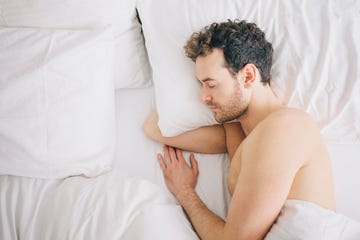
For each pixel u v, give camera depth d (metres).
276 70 0.95
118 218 0.79
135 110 1.09
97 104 0.96
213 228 0.81
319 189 0.75
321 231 0.67
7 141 0.86
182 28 0.97
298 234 0.68
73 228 0.78
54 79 0.90
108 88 0.99
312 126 0.78
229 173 0.89
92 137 0.94
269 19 0.95
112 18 1.00
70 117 0.91
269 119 0.77
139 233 0.77
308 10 0.95
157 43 0.99
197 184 0.99
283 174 0.70
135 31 1.08
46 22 0.97
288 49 0.94
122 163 1.01
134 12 1.05
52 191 0.87
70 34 0.95
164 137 1.01
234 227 0.72
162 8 1.00
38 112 0.88
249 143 0.77
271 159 0.71
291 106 0.96
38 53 0.92
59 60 0.91
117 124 1.07
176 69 0.95
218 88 0.83
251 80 0.82
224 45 0.81
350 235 0.69
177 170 0.99
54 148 0.89
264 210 0.69
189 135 1.00
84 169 0.92
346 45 0.92
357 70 0.91
